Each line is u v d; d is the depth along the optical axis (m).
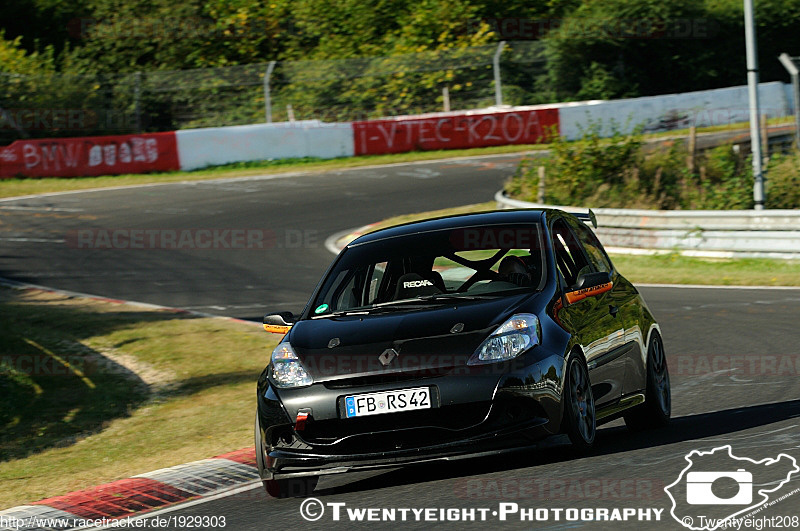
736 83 157.38
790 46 161.88
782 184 75.12
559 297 22.31
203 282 64.50
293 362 21.22
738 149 83.00
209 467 25.48
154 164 113.00
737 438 21.81
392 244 25.23
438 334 20.72
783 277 55.09
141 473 26.78
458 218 26.09
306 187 101.31
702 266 62.38
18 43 138.50
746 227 63.03
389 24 156.50
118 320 53.34
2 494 26.47
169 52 150.12
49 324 52.97
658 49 151.50
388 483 21.39
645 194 79.81
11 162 109.25
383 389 19.91
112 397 39.12
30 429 35.62
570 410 20.52
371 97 134.38
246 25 154.25
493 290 22.81
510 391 19.72
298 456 20.34
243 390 38.28
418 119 121.19
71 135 123.44
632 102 125.56
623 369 23.80
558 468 20.41
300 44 157.12
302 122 117.94
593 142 84.75
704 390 30.42
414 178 103.75
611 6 148.75
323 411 20.19
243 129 115.94
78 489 25.91
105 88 127.31
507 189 88.50
